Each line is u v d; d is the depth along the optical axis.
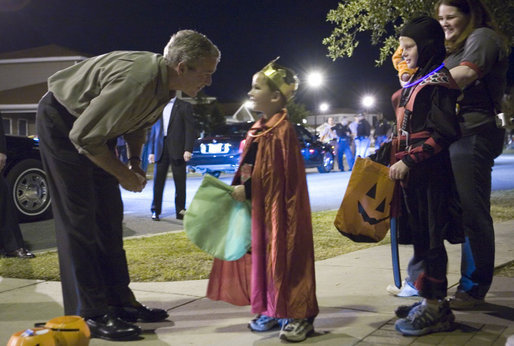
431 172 3.20
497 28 3.77
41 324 3.15
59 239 3.33
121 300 3.66
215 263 3.42
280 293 3.10
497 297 4.02
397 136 3.43
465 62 3.51
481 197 3.69
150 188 14.20
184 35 3.10
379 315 3.65
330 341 3.21
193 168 14.71
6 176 7.68
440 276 3.29
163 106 3.34
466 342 3.16
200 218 3.24
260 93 3.22
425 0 8.05
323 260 5.24
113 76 3.03
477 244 3.71
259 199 3.15
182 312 3.82
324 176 16.58
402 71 3.58
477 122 3.64
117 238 3.67
